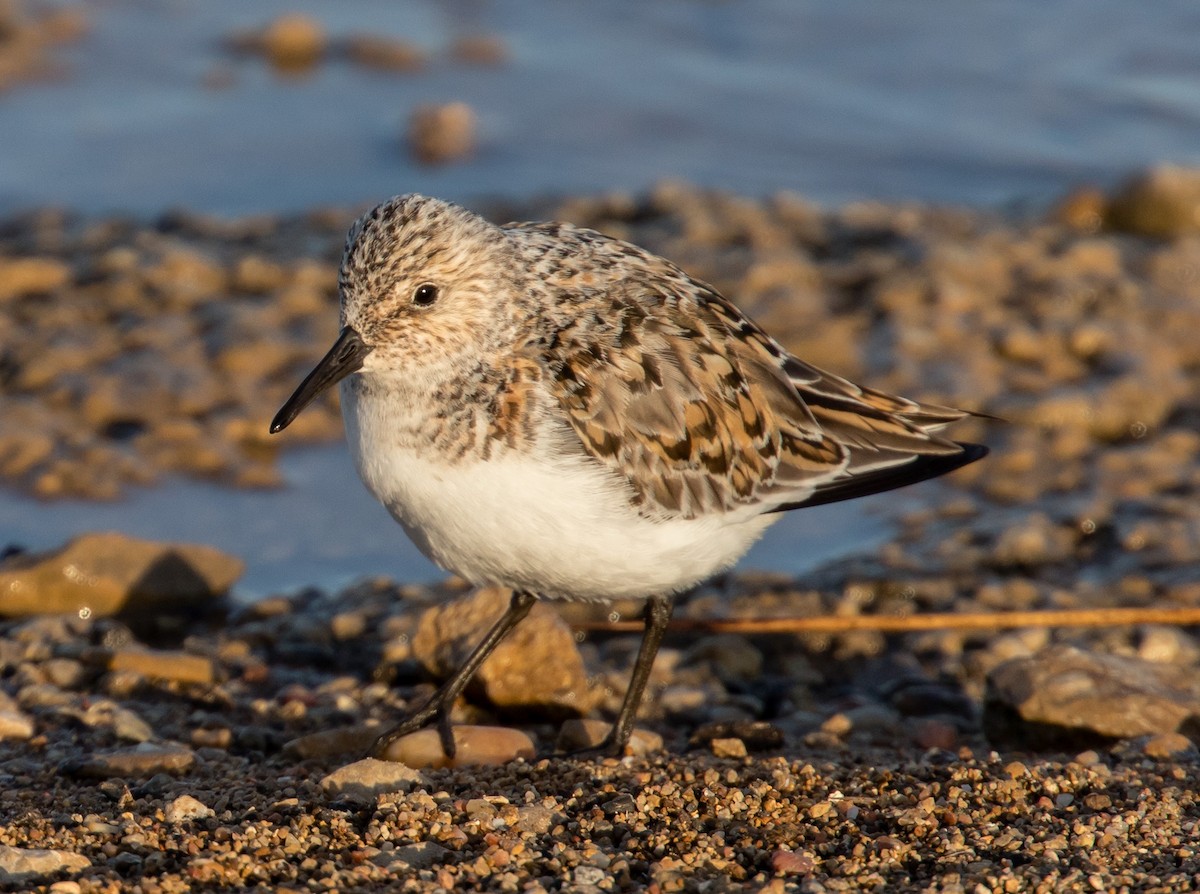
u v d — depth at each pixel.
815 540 13.41
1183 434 14.72
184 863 7.54
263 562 12.78
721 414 9.45
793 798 8.48
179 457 13.88
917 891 7.44
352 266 9.12
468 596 10.88
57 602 11.77
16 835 7.78
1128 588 12.35
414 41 23.73
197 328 15.62
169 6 24.08
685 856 7.72
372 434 9.16
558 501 8.93
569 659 10.37
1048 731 9.73
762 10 25.09
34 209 18.70
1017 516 13.41
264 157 20.52
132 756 9.05
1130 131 21.78
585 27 24.53
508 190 20.12
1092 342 15.97
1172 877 7.48
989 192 20.56
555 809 8.27
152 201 19.31
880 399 10.30
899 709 10.89
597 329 9.23
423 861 7.68
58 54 22.38
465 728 9.56
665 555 9.32
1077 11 25.02
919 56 23.77
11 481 13.40
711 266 17.11
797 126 21.95
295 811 8.16
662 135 21.69
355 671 11.26
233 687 10.87
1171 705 9.69
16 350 14.98
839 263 17.52
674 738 10.26
